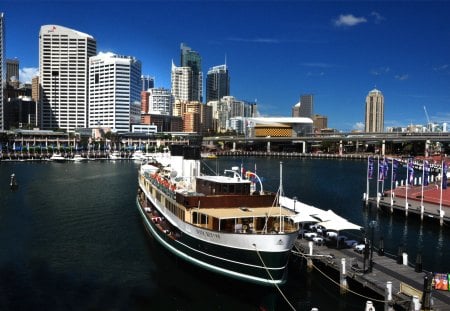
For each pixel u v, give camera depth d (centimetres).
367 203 9425
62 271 5053
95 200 10056
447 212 8031
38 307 4081
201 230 4412
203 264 4494
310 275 4809
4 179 14488
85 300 4247
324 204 10312
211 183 5034
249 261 4050
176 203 5022
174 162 7106
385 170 9275
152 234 6344
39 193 11188
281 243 3916
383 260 4850
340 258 4878
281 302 4166
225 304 4169
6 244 6175
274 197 4875
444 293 3953
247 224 4434
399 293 3834
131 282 4697
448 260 5622
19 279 4797
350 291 4294
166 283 4662
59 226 7319
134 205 9388
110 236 6644
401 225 7700
